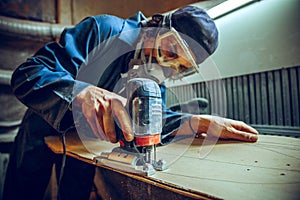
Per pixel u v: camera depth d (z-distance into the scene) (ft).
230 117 4.77
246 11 4.24
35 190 3.49
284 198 1.10
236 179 1.38
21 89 2.22
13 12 5.13
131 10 5.51
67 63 2.45
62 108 2.05
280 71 3.85
